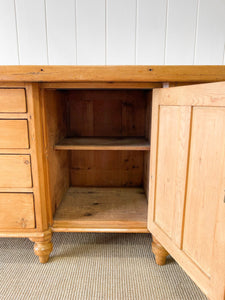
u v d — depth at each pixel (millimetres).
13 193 831
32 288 790
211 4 1112
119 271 872
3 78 708
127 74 701
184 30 1153
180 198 668
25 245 1036
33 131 780
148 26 1154
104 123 1243
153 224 840
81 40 1179
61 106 1107
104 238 1090
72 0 1126
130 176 1325
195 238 616
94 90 1203
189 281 828
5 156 801
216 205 528
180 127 650
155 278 840
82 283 813
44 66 698
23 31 1169
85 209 1039
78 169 1325
